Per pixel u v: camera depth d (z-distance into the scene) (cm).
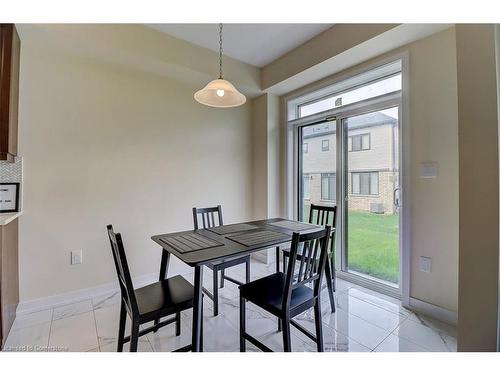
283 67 298
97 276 243
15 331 183
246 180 360
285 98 346
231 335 182
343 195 288
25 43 209
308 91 311
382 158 251
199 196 314
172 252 152
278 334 184
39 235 215
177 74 278
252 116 365
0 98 175
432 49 203
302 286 165
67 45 216
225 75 297
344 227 287
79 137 234
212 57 285
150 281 274
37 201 214
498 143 123
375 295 243
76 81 233
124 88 259
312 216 293
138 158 268
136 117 266
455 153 191
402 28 195
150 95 275
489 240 125
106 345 168
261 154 353
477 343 129
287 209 347
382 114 250
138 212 268
